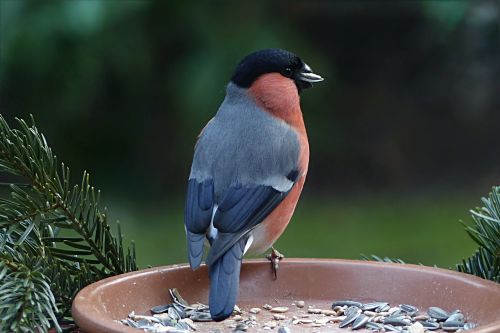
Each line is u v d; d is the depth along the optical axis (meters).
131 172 14.55
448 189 14.87
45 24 11.33
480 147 15.38
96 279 5.32
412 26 14.89
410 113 15.41
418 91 15.37
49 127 13.70
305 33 14.70
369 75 15.23
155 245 11.88
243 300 5.40
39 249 5.09
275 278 5.45
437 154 15.41
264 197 5.93
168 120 14.36
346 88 15.21
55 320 4.61
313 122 14.79
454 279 5.09
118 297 4.98
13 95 12.98
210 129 6.29
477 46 14.61
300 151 6.29
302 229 12.74
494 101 15.27
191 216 5.68
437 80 15.27
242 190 5.88
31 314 4.55
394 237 12.30
